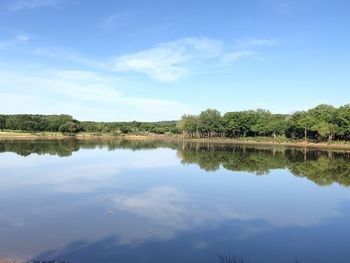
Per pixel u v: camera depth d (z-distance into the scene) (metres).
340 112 119.31
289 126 136.75
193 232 21.31
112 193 32.38
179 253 17.77
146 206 27.59
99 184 37.03
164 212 25.92
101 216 24.44
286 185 38.50
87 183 37.50
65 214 24.83
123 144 120.19
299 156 74.12
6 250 17.61
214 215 25.39
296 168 53.38
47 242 18.97
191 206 27.98
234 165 56.62
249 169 51.72
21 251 17.55
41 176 41.97
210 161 62.53
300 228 22.62
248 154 78.88
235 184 38.62
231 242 19.67
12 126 195.62
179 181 39.97
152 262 16.52
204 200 30.30
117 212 25.56
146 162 59.41
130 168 50.84
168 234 20.83
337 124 119.88
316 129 119.69
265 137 153.38
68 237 19.88
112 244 18.89
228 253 17.95
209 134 182.25
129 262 16.47
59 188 34.44
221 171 49.19
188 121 179.25
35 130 197.38
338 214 26.34
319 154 80.06
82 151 81.94
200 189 35.31
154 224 22.80
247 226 22.86
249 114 164.62
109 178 41.19
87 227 21.83
